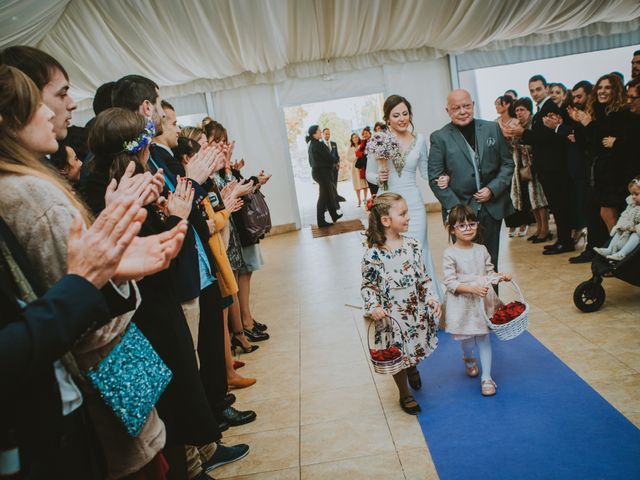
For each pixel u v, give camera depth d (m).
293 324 4.96
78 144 2.99
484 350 3.17
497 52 10.36
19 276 1.15
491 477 2.36
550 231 7.19
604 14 9.74
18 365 0.93
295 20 8.61
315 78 10.23
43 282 1.29
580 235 6.31
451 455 2.57
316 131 10.69
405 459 2.60
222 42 8.43
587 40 10.55
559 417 2.75
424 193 10.64
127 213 1.11
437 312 3.06
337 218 11.02
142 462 1.47
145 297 1.93
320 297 5.74
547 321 4.05
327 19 8.79
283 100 10.27
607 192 4.96
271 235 10.71
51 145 1.39
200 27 7.92
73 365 1.30
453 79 10.25
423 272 3.20
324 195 10.80
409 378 3.35
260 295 6.21
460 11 8.57
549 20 9.41
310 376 3.74
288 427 3.06
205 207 3.25
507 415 2.86
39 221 1.27
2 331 0.94
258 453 2.83
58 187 1.35
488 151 4.15
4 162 1.29
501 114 6.74
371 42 9.55
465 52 10.27
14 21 5.84
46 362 0.97
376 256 3.18
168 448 2.00
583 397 2.90
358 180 13.30
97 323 1.08
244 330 4.66
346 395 3.37
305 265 7.50
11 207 1.26
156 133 2.64
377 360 2.90
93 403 1.41
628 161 4.80
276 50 9.01
